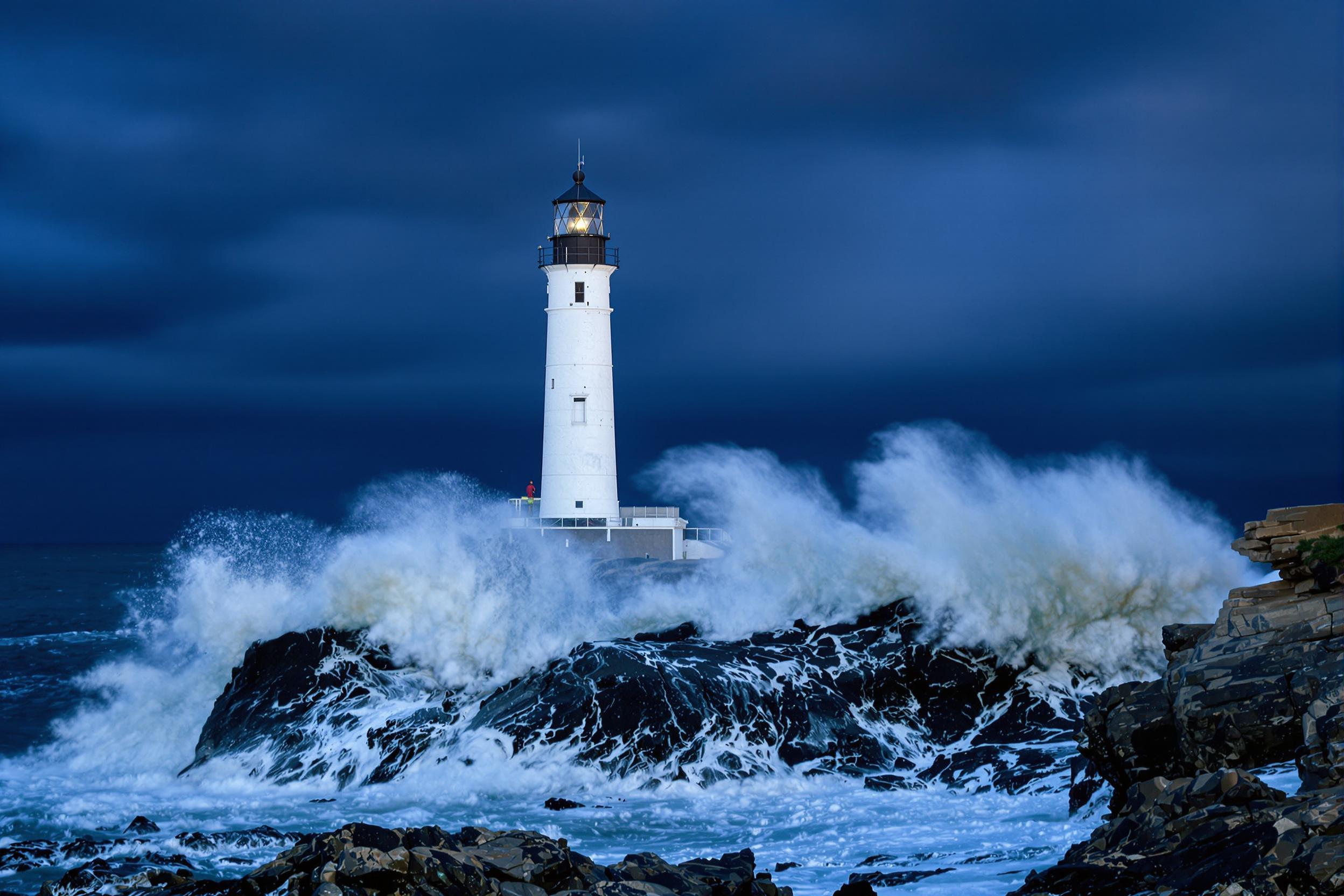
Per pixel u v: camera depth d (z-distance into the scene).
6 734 34.34
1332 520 19.00
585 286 61.31
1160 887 13.90
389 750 29.78
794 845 22.09
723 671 30.11
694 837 23.25
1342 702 16.16
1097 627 31.38
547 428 61.81
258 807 26.39
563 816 25.14
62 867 20.88
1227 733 17.33
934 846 21.09
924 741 29.81
